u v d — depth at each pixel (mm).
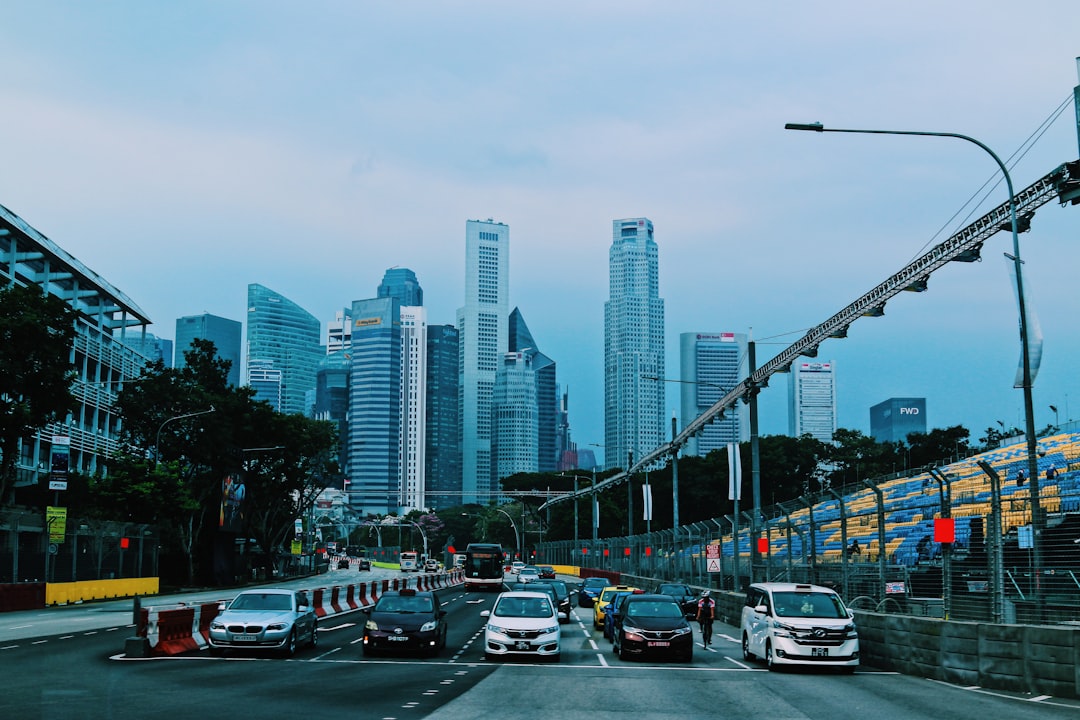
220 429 78375
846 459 130750
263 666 23047
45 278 90125
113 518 68500
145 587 65125
